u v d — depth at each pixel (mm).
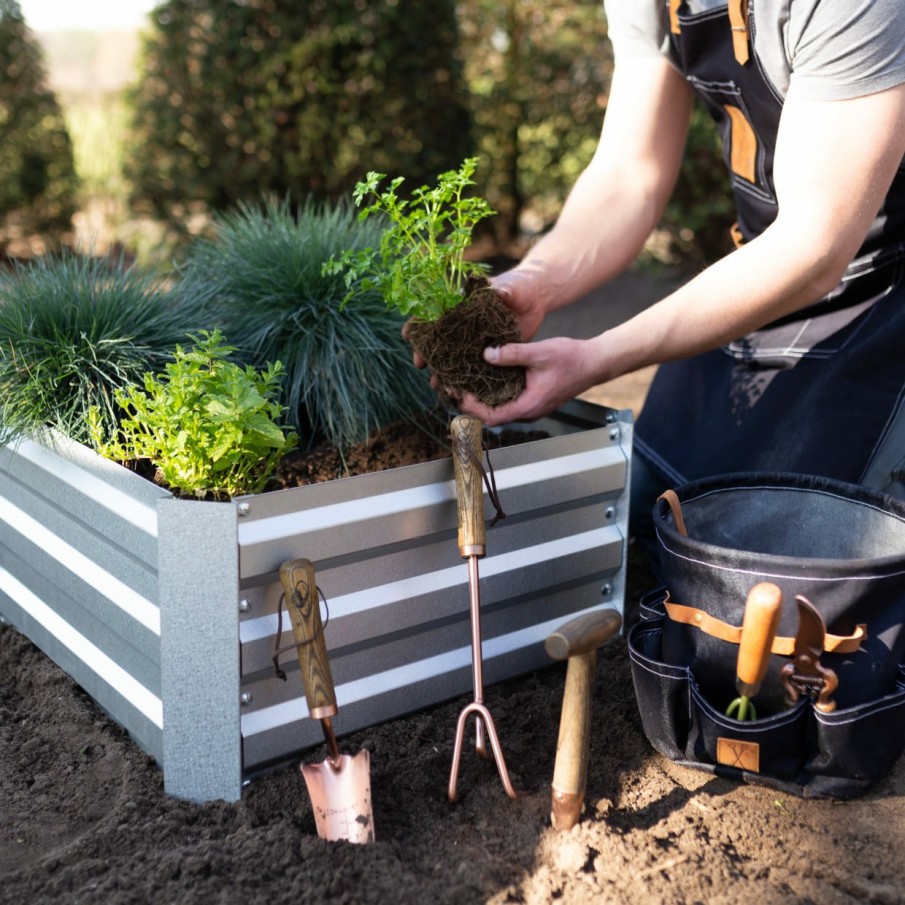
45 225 6672
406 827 1546
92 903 1386
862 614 1521
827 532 1805
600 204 2379
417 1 5406
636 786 1658
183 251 3205
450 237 2006
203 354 1736
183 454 1691
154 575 1628
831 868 1456
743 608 1565
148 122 5516
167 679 1597
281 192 5520
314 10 5297
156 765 1738
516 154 6730
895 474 2102
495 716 1849
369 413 2281
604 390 4078
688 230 5609
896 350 2094
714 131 4996
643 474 2533
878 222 2092
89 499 1771
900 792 1665
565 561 1994
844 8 1676
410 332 1971
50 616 2018
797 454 2184
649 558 2492
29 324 2115
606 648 2113
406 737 1777
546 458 1912
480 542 1663
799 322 2275
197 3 5402
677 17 2102
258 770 1662
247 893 1395
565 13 6457
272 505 1555
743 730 1582
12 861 1509
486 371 1901
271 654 1605
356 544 1663
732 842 1524
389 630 1749
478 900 1385
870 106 1720
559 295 2340
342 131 5422
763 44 1881
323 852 1454
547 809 1559
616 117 2408
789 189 1812
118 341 2076
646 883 1408
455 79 5668
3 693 2002
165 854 1476
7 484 2084
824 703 1538
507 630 1957
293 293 2387
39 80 6562
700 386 2486
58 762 1764
